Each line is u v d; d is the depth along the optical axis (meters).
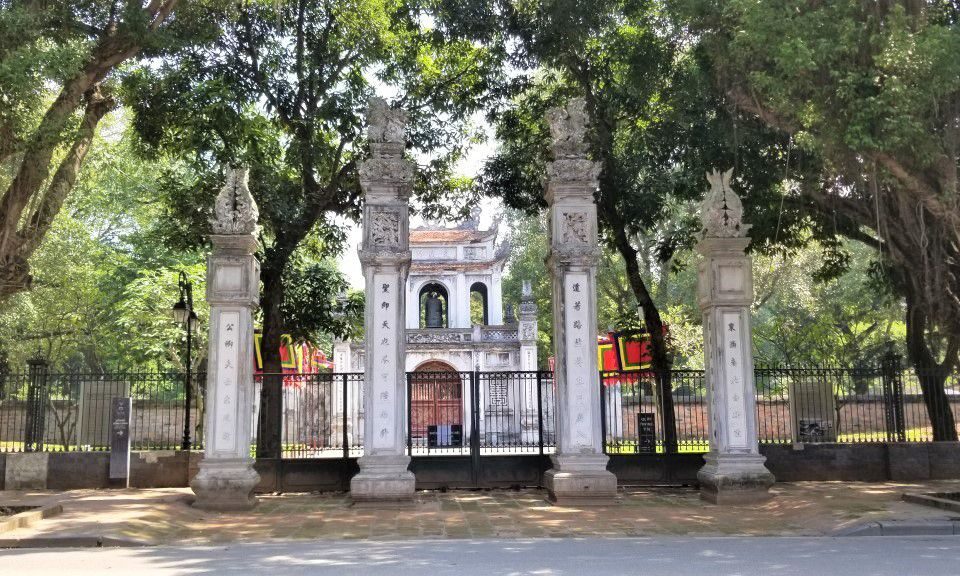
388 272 14.53
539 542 9.99
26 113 12.41
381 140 15.03
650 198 17.92
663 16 15.66
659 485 16.70
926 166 11.41
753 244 18.91
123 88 16.69
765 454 17.23
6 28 12.09
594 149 18.02
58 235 25.61
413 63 19.33
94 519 11.27
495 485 16.53
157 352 26.73
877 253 21.56
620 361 19.77
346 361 31.39
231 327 14.34
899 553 8.73
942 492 13.02
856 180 13.59
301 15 18.22
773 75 12.50
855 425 23.14
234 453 13.86
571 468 14.09
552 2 16.61
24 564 8.40
